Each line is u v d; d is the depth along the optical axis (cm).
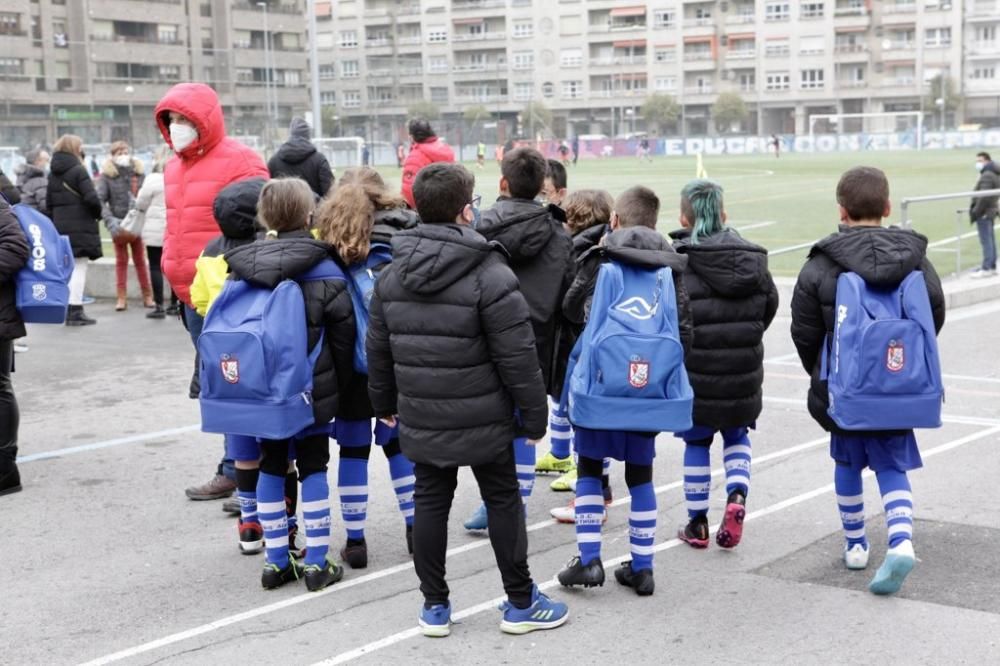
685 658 431
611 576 523
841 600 485
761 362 541
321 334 491
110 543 589
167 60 8162
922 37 9969
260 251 485
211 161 668
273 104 7750
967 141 7869
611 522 609
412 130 976
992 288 1470
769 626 459
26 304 642
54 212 1273
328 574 514
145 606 500
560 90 11150
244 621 480
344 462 534
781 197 3431
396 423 494
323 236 508
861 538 519
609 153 8331
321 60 11494
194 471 727
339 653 445
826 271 480
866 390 459
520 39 11181
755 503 632
